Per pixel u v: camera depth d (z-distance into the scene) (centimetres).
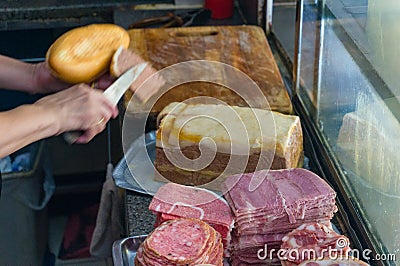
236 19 209
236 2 222
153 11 214
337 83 129
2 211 191
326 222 107
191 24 200
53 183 215
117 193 142
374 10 111
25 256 200
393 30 104
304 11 143
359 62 118
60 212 240
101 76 115
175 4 216
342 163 125
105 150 240
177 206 108
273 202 105
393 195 101
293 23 164
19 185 189
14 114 102
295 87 153
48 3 218
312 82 143
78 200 242
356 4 118
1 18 214
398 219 100
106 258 168
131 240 109
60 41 112
